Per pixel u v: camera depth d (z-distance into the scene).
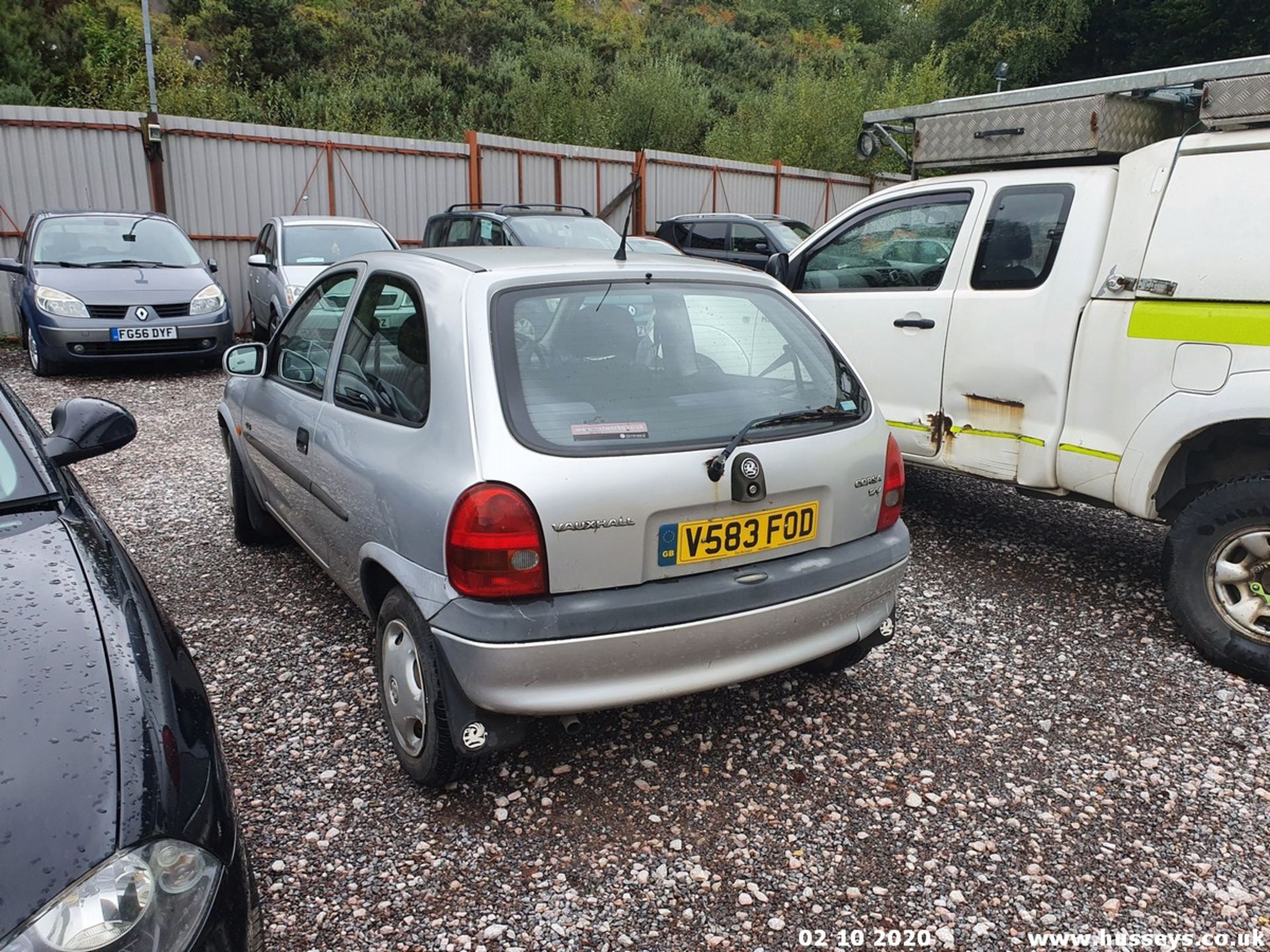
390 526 2.68
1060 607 4.27
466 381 2.53
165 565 4.58
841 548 2.92
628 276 2.93
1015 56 28.19
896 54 35.91
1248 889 2.46
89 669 1.77
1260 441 3.81
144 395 8.81
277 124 20.53
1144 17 26.61
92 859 1.46
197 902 1.58
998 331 4.35
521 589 2.38
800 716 3.28
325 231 11.02
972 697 3.44
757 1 59.66
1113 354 3.90
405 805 2.74
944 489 6.22
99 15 25.53
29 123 11.39
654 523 2.53
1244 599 3.57
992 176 4.56
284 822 2.65
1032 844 2.63
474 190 14.94
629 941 2.25
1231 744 3.14
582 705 2.47
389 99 25.27
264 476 4.13
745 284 3.17
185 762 1.71
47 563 2.10
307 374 3.67
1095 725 3.25
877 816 2.74
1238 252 3.50
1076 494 4.20
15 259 10.99
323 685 3.42
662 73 22.97
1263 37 24.56
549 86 22.48
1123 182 3.95
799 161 22.50
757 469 2.64
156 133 12.02
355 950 2.20
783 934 2.28
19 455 2.48
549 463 2.42
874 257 5.10
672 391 2.72
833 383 3.08
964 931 2.31
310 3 34.94
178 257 10.12
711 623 2.57
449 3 36.38
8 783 1.52
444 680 2.53
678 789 2.85
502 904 2.36
